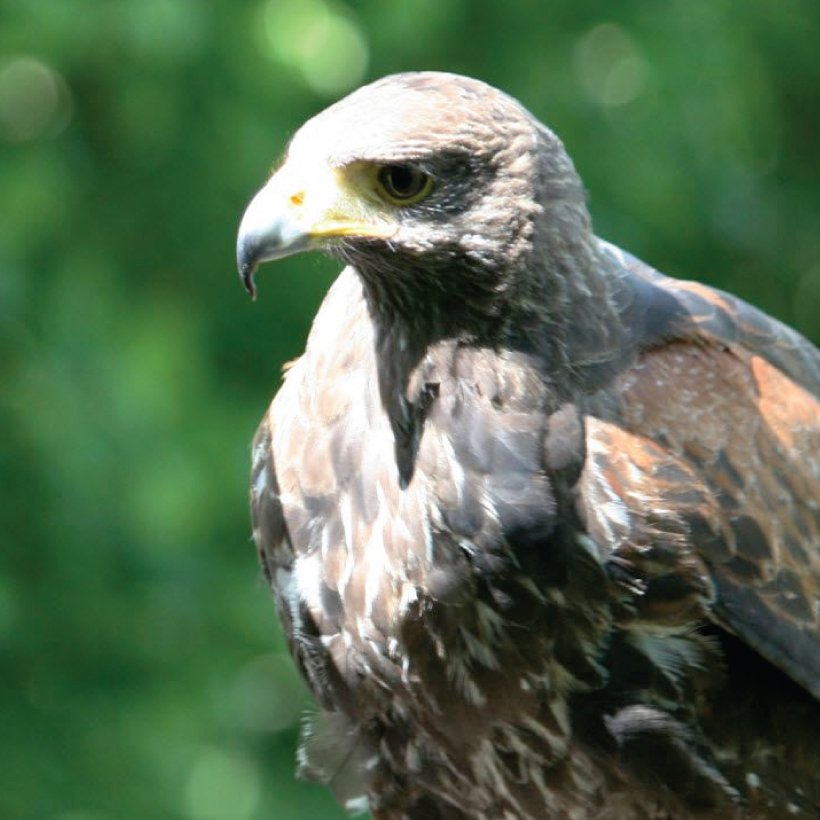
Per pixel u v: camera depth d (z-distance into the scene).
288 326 19.47
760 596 9.34
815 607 9.58
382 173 8.83
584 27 20.00
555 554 9.01
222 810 18.41
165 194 19.06
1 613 17.55
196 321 18.80
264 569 10.06
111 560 18.28
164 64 18.16
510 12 19.81
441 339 9.04
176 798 18.09
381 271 8.97
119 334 17.92
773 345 10.24
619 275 9.52
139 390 17.56
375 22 18.72
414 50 19.09
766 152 23.03
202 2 18.16
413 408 9.09
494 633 9.15
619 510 9.02
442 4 18.69
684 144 20.11
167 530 17.42
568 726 9.33
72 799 17.95
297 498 9.55
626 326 9.37
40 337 17.91
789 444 9.77
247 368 19.42
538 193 8.91
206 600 18.41
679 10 20.14
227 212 19.12
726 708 9.45
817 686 9.46
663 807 9.57
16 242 18.05
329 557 9.45
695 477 9.20
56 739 18.25
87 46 17.94
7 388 17.89
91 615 18.36
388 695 9.60
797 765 9.66
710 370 9.56
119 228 19.05
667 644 9.23
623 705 9.27
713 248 22.17
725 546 9.24
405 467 9.12
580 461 9.02
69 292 18.06
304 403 9.59
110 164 19.09
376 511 9.24
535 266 8.93
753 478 9.45
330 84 19.02
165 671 18.47
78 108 19.08
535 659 9.17
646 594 9.12
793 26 21.34
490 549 9.00
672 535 9.09
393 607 9.23
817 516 9.82
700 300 10.02
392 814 10.29
